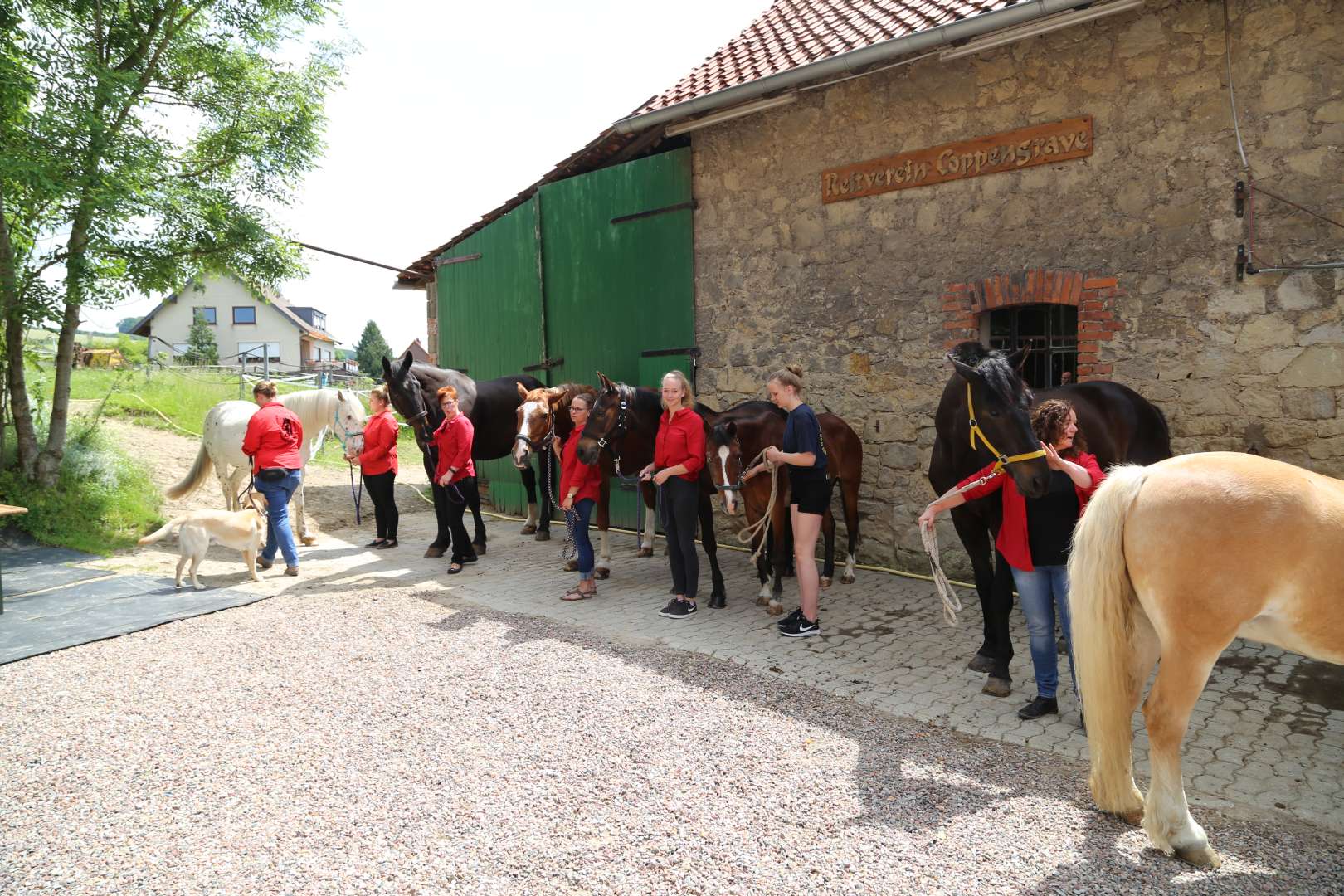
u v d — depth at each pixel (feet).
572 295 30.40
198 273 30.32
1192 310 17.67
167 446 37.32
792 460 16.31
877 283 22.45
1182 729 8.71
